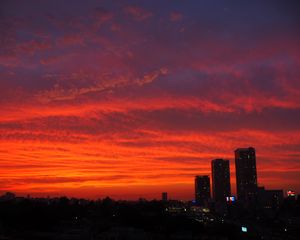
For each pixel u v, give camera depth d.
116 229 137.25
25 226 141.75
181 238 146.75
